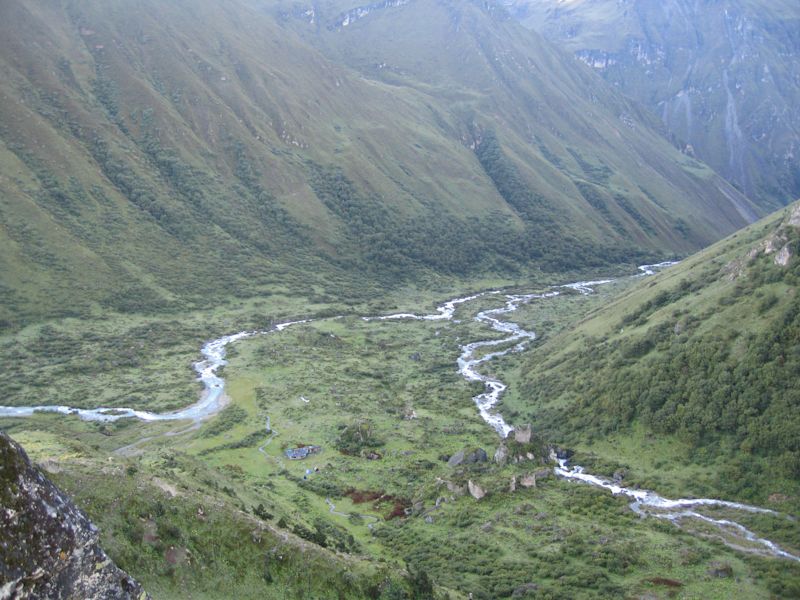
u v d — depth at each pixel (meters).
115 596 22.47
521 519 88.44
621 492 98.81
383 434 127.75
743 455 99.62
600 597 68.19
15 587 19.70
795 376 102.31
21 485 20.92
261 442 123.50
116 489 55.97
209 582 51.50
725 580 71.88
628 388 126.12
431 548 82.56
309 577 57.12
